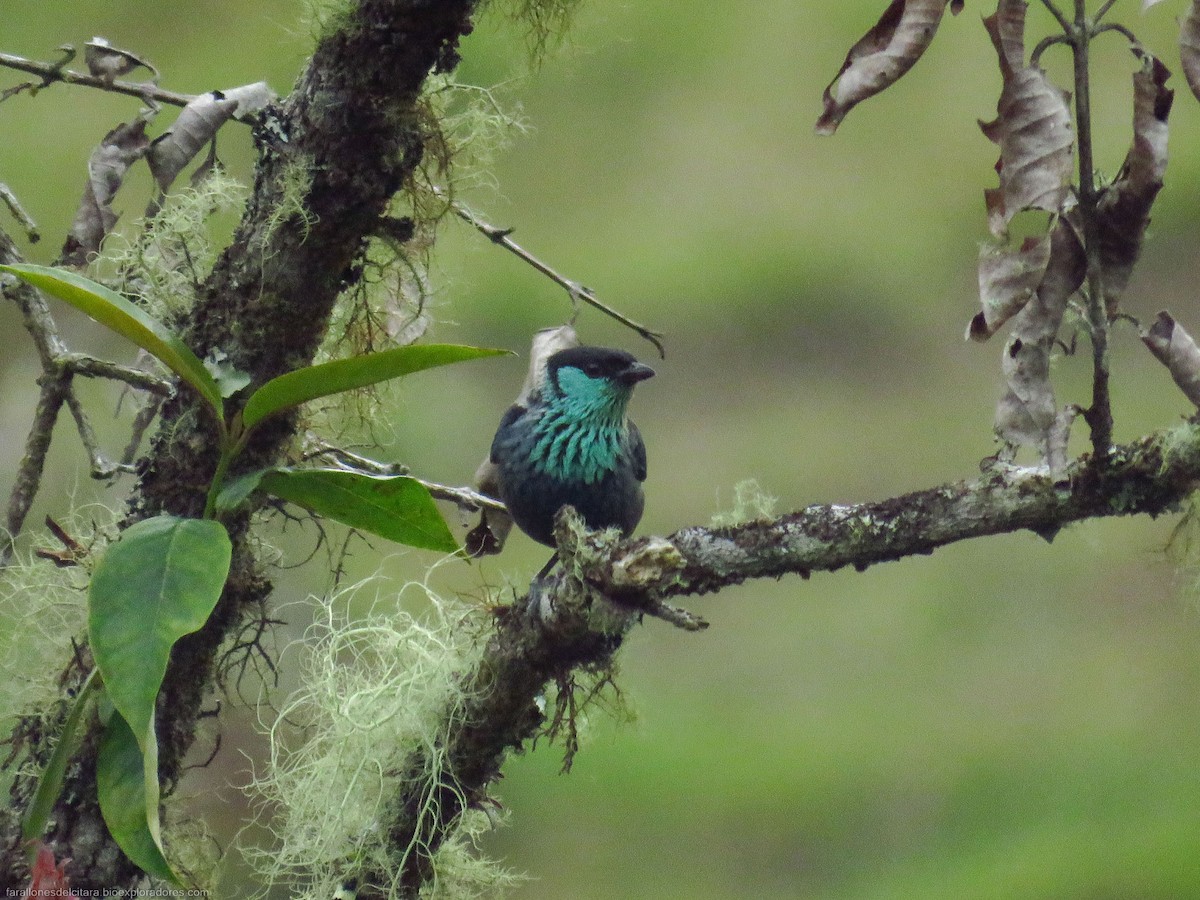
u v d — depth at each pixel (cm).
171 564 488
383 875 602
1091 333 491
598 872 1328
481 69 1094
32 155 1598
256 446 593
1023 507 509
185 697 607
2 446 1151
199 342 592
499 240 711
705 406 1673
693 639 1505
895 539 519
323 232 582
